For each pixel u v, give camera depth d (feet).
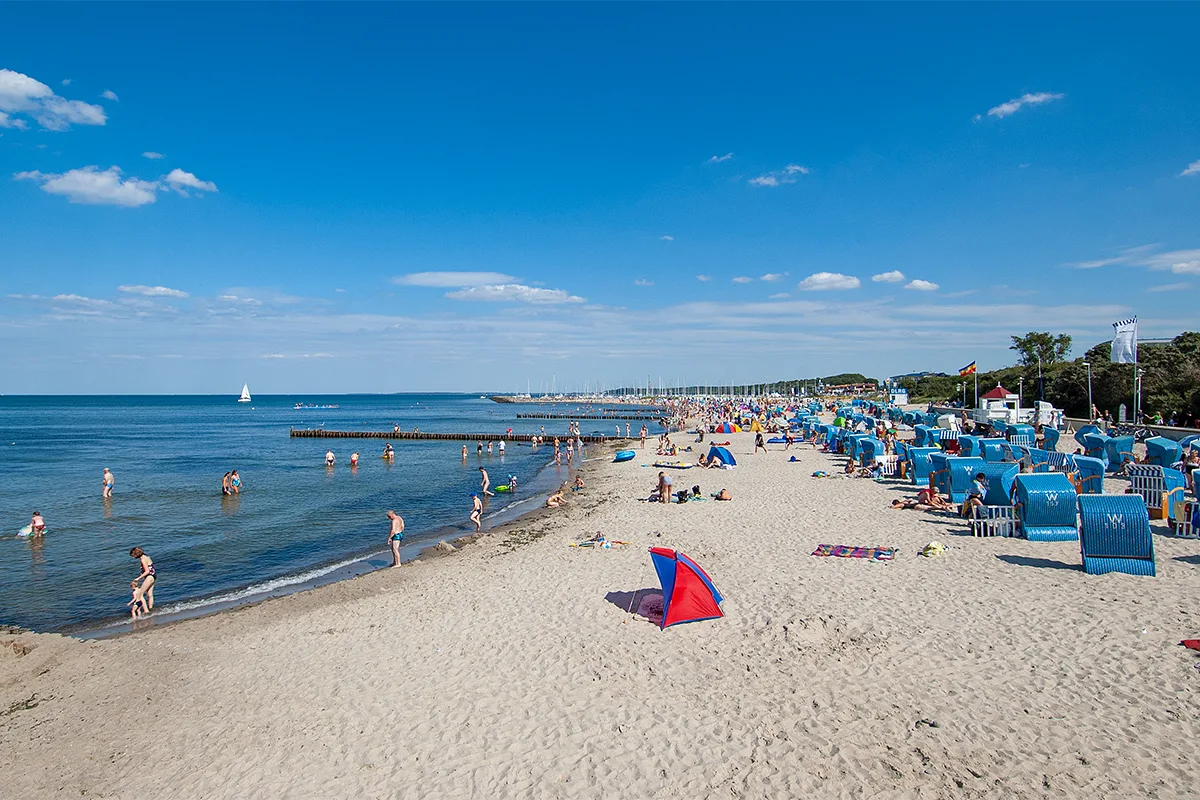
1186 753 25.46
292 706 33.63
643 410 539.29
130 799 26.43
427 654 39.17
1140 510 46.32
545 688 33.86
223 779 27.48
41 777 28.17
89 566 66.69
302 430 266.36
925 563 51.11
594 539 64.69
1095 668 32.53
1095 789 23.72
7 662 40.22
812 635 38.09
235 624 47.01
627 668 35.55
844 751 26.89
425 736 29.94
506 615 44.96
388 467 152.35
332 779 27.04
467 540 71.72
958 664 33.83
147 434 274.77
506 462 163.53
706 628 40.32
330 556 69.92
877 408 270.05
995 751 26.35
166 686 36.70
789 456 137.08
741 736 28.45
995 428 148.87
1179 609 39.06
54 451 195.42
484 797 25.38
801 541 60.13
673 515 76.74
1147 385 183.52
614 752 27.86
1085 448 101.71
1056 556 51.29
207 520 88.74
